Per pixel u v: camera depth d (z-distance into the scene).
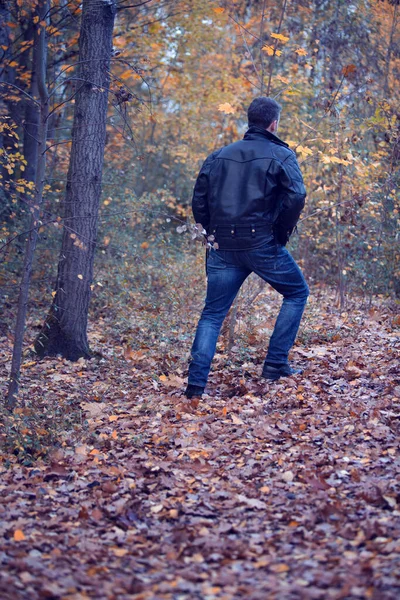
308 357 6.98
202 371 5.90
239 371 6.61
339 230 10.80
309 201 11.65
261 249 5.77
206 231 6.03
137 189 20.38
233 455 4.62
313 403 5.48
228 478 4.23
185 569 3.07
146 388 6.48
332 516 3.52
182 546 3.34
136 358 7.43
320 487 3.91
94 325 9.56
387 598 2.55
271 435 4.90
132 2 14.95
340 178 10.00
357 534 3.28
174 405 5.77
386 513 3.50
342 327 8.30
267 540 3.34
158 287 10.17
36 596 2.80
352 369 6.39
